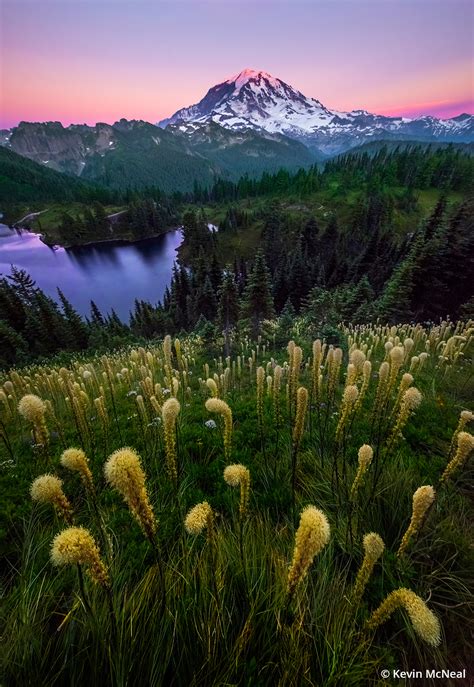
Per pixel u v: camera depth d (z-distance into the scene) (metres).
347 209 121.31
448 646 2.71
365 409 6.24
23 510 4.02
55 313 44.16
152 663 2.31
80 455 2.36
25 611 2.67
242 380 9.76
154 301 101.38
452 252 29.22
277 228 104.25
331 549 3.16
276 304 51.38
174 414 2.70
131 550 3.29
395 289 27.05
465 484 4.27
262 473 4.42
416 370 6.05
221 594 2.66
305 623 2.59
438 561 3.22
